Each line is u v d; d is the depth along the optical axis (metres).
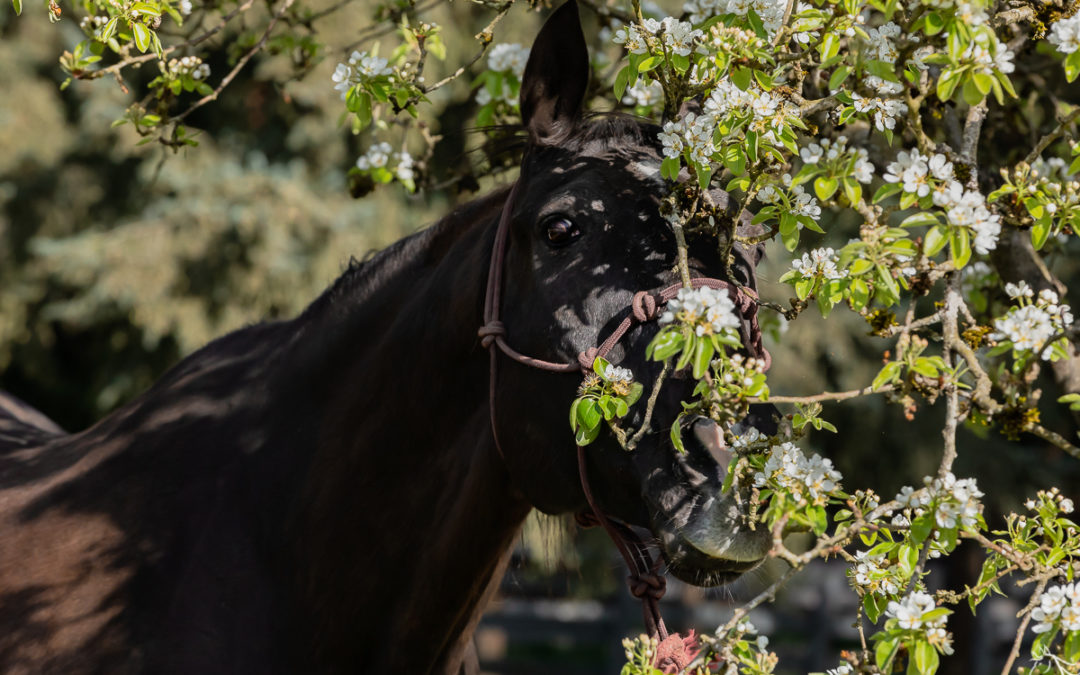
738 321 2.00
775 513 2.05
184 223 11.05
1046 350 2.12
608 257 2.43
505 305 2.67
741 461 2.12
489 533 2.83
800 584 16.98
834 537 2.05
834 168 2.20
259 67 10.84
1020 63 3.99
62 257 11.36
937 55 2.15
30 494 3.20
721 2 2.89
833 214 3.57
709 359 1.99
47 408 13.95
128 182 12.42
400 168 3.88
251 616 2.85
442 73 10.28
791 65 2.45
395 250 3.13
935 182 2.16
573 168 2.59
